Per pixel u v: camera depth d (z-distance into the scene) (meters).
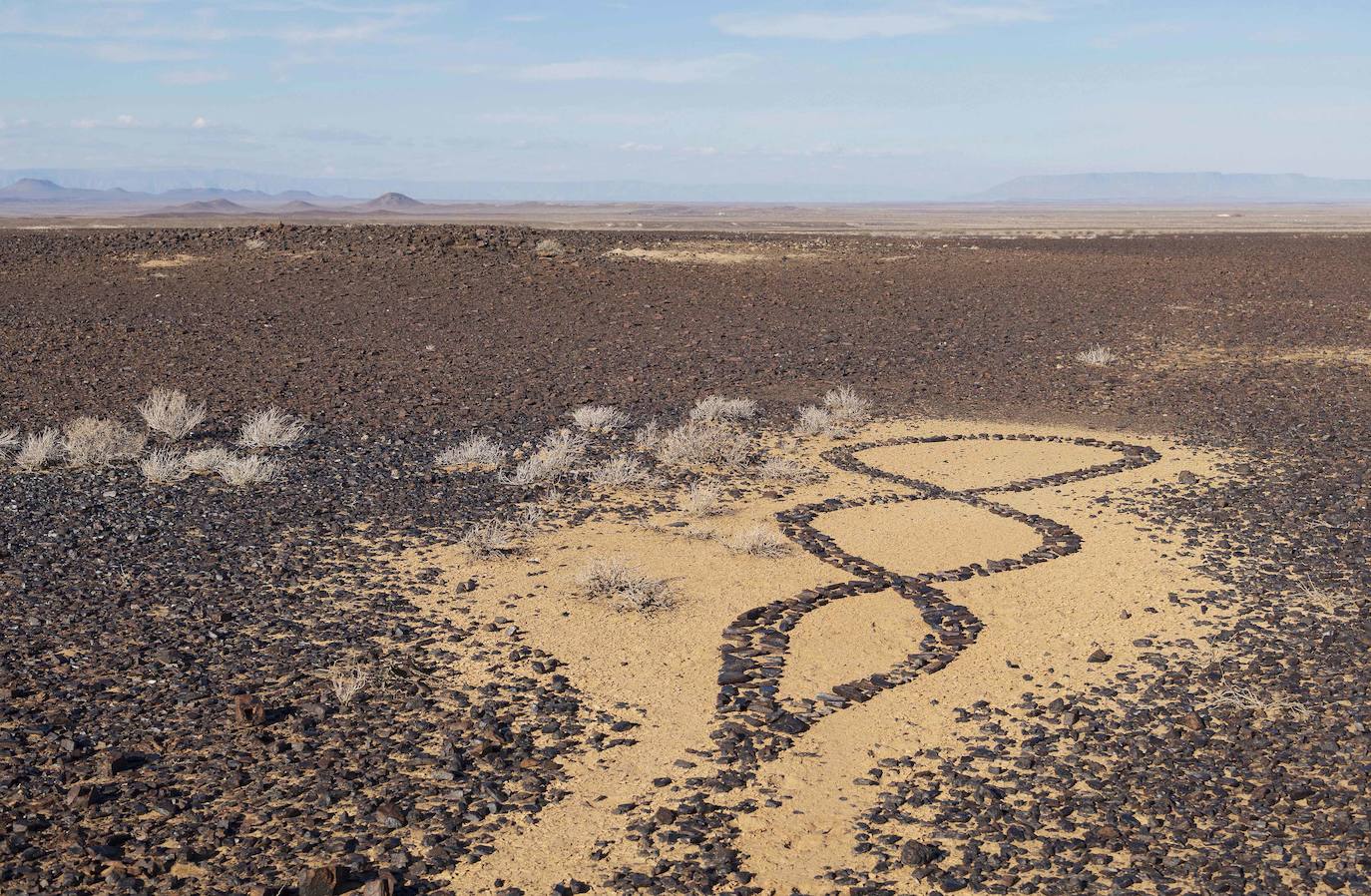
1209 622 8.90
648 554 10.82
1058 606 9.38
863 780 6.41
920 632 8.84
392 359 22.41
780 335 26.03
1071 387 20.14
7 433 15.09
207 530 11.38
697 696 7.63
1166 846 5.63
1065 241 54.38
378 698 7.53
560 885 5.36
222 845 5.70
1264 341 24.86
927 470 14.34
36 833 5.77
